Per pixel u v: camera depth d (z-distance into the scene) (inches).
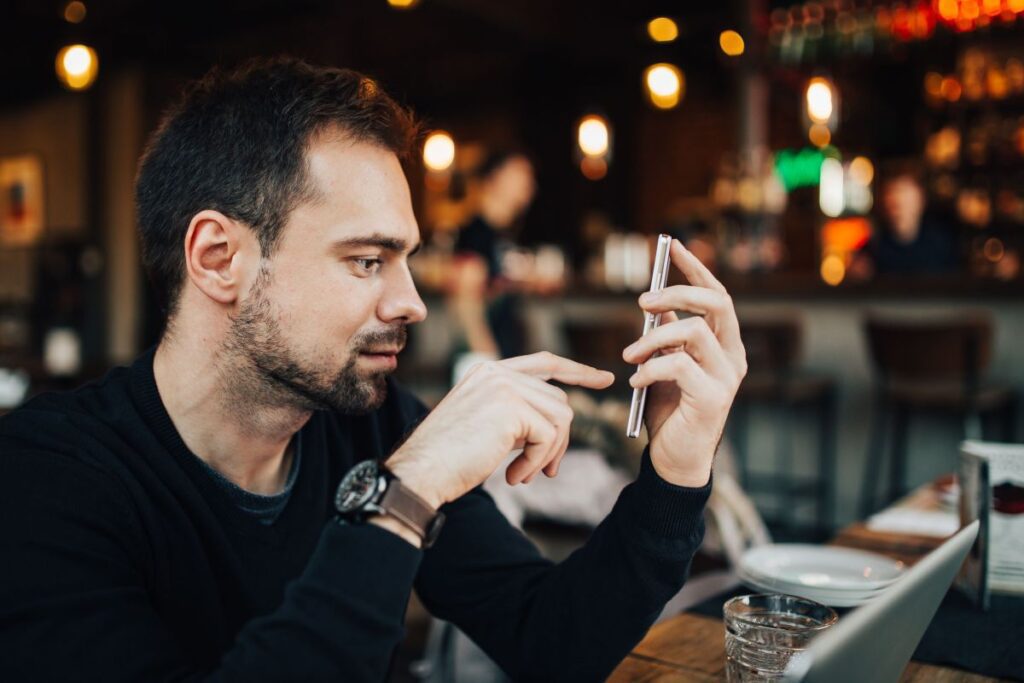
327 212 32.1
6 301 360.5
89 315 335.6
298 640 26.3
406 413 44.9
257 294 32.7
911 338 141.3
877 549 51.7
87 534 29.9
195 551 33.7
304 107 32.3
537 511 78.5
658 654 36.7
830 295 163.5
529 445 33.1
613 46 314.5
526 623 38.1
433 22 302.2
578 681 36.0
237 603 35.1
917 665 35.0
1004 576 45.0
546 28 297.6
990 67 220.2
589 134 257.8
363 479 29.4
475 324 166.2
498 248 173.5
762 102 221.5
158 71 326.6
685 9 292.4
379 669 27.0
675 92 245.1
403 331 34.2
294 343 32.9
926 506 63.1
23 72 334.0
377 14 292.0
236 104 32.8
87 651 27.3
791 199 302.0
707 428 33.0
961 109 227.6
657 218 337.1
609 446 70.4
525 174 173.2
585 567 36.6
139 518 32.2
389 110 33.9
